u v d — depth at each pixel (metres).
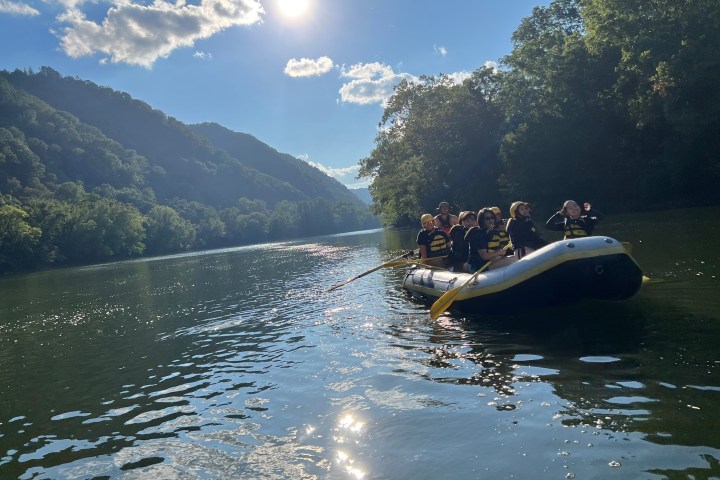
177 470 3.65
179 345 8.05
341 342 6.77
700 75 23.20
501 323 6.61
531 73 36.19
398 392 4.57
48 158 136.75
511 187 36.31
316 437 3.89
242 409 4.71
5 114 151.62
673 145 27.98
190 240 103.56
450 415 3.93
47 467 3.98
